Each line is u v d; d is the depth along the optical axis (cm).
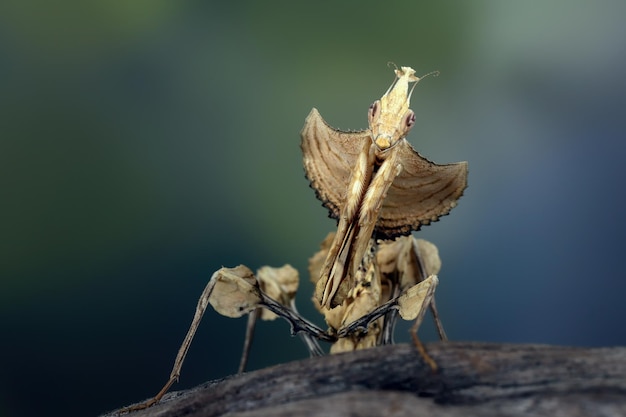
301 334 34
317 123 31
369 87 67
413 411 26
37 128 62
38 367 58
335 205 32
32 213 59
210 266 62
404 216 32
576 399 26
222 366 59
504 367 27
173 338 60
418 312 30
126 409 29
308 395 27
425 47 67
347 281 30
